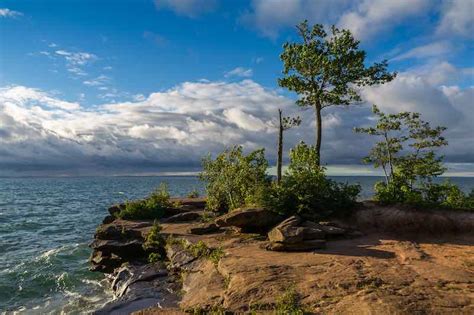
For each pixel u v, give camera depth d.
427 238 20.19
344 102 31.17
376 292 12.05
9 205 87.00
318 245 18.16
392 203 24.44
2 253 34.50
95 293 23.30
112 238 26.50
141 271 21.42
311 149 25.62
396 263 15.49
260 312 11.54
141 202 34.22
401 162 28.89
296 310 11.14
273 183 26.75
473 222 20.84
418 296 11.69
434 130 28.19
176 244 22.09
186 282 17.25
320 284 13.06
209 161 33.12
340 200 23.95
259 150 31.98
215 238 22.08
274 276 14.05
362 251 17.56
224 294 13.13
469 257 16.38
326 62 29.12
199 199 41.88
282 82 31.48
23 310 21.16
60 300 22.47
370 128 30.16
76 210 76.94
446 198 25.67
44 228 50.53
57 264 30.31
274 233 19.05
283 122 28.66
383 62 30.42
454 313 10.51
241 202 30.84
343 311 11.01
